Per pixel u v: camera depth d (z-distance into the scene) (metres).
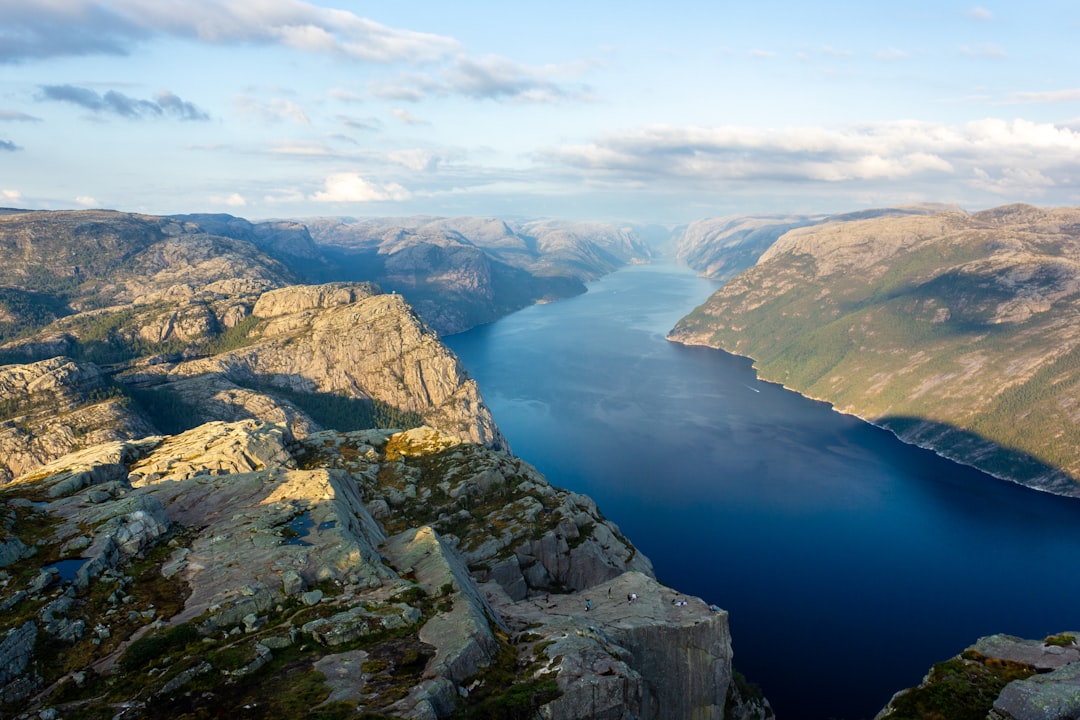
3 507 82.25
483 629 60.34
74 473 105.56
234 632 58.47
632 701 56.81
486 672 55.22
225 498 90.44
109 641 57.19
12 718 47.88
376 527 97.19
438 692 49.00
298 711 46.94
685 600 92.69
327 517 82.69
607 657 59.84
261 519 81.38
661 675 81.75
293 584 66.00
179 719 46.69
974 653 61.66
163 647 55.50
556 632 67.31
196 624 58.44
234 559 71.31
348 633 58.06
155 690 49.28
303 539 76.81
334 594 66.44
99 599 62.88
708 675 85.31
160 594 64.94
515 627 73.06
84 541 71.62
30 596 61.44
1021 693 50.56
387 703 47.22
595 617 85.75
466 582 73.50
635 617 85.69
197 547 74.88
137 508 78.25
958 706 53.84
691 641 84.06
